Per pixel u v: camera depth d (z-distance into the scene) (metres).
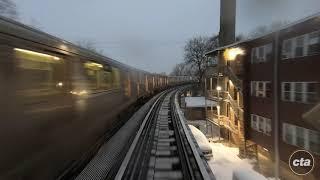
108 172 8.66
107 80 11.51
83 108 7.92
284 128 19.31
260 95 22.61
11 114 4.33
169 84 67.75
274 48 19.89
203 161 9.98
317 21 16.05
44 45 5.54
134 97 21.27
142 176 8.81
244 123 25.12
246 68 24.89
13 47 4.50
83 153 8.08
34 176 5.00
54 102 5.86
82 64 7.97
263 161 22.48
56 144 5.93
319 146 15.61
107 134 12.02
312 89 16.66
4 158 4.14
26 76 4.81
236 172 11.08
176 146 12.69
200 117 40.38
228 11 37.12
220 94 31.77
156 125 18.05
